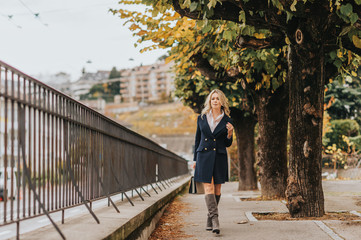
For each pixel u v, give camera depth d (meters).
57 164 4.44
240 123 16.94
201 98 17.03
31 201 4.06
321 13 6.23
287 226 5.93
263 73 10.25
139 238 5.46
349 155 24.00
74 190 4.98
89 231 4.07
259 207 8.79
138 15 9.16
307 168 6.92
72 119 4.93
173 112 182.88
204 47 9.64
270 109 10.90
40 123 3.99
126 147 8.24
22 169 3.63
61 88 133.00
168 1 6.93
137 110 193.75
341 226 5.72
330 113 29.20
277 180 10.93
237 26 7.49
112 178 6.99
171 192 11.38
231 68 10.69
